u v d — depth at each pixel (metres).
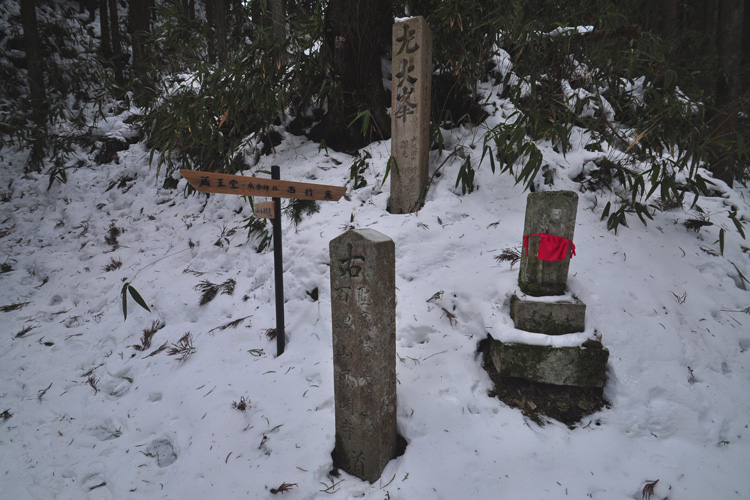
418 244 2.92
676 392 2.03
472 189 3.29
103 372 2.79
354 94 3.99
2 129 6.44
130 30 8.90
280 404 2.21
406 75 3.08
